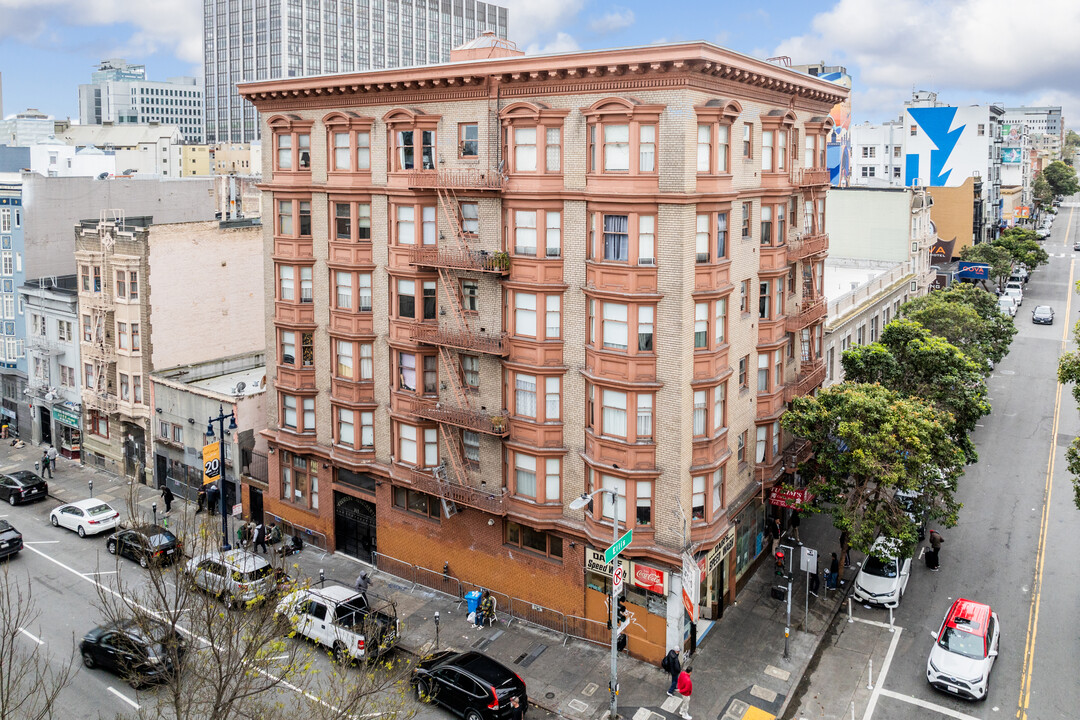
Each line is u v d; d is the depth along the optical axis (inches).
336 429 1656.0
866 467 1358.3
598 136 1235.9
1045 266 5226.4
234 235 2213.3
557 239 1322.6
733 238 1344.7
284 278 1692.9
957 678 1187.9
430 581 1569.9
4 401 2588.6
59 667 1284.4
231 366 2235.5
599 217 1259.8
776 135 1438.2
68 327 2288.4
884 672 1275.8
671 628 1285.7
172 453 2055.9
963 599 1370.6
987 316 2492.6
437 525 1550.2
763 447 1544.0
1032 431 2375.7
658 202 1217.4
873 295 2439.7
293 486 1791.3
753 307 1453.0
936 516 1432.1
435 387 1513.3
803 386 1622.8
